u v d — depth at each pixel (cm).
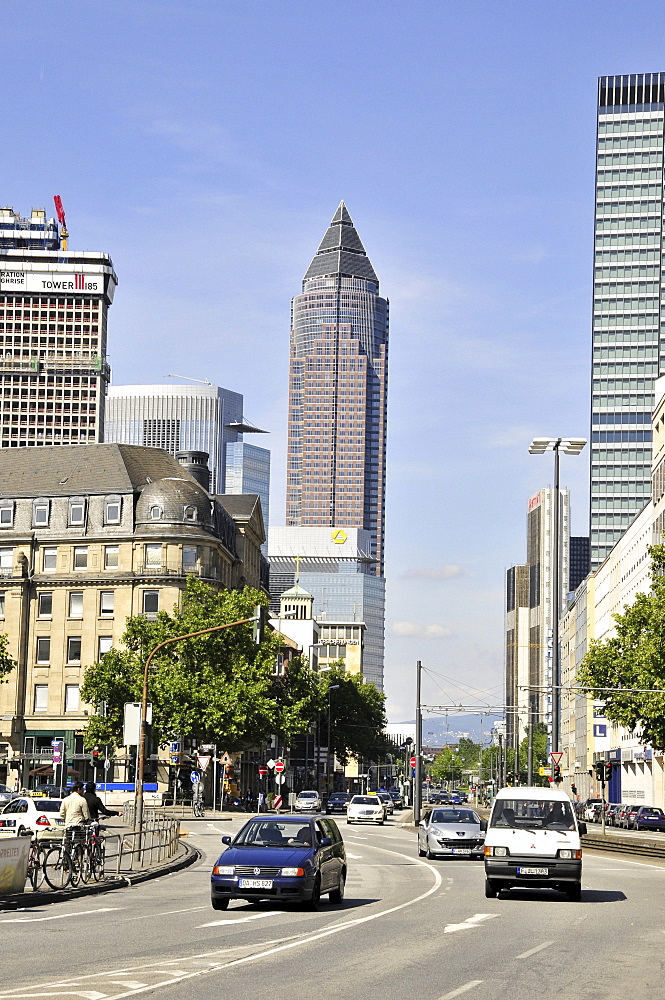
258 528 15100
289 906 2930
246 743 10881
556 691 7250
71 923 2495
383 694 19012
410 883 3806
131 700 10325
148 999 1516
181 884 3725
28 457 12825
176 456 14050
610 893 3519
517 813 3209
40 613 12162
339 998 1559
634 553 14300
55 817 5953
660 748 7325
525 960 1975
